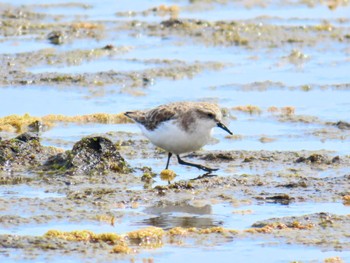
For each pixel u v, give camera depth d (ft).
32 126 60.59
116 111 65.26
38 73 74.84
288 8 107.34
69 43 86.69
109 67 78.23
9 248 36.65
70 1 105.29
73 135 58.75
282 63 81.76
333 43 89.51
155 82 74.28
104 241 37.70
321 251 36.58
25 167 49.42
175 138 49.39
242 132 60.08
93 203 43.11
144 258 35.83
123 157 53.16
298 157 53.01
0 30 90.63
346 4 110.01
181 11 103.81
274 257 35.96
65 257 35.81
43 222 40.16
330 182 46.60
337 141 57.93
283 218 40.45
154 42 88.33
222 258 35.83
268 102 68.69
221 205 43.14
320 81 75.15
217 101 68.49
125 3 106.63
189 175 49.62
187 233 38.55
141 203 43.37
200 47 87.10
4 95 69.41
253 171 50.14
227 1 109.50
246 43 88.69
